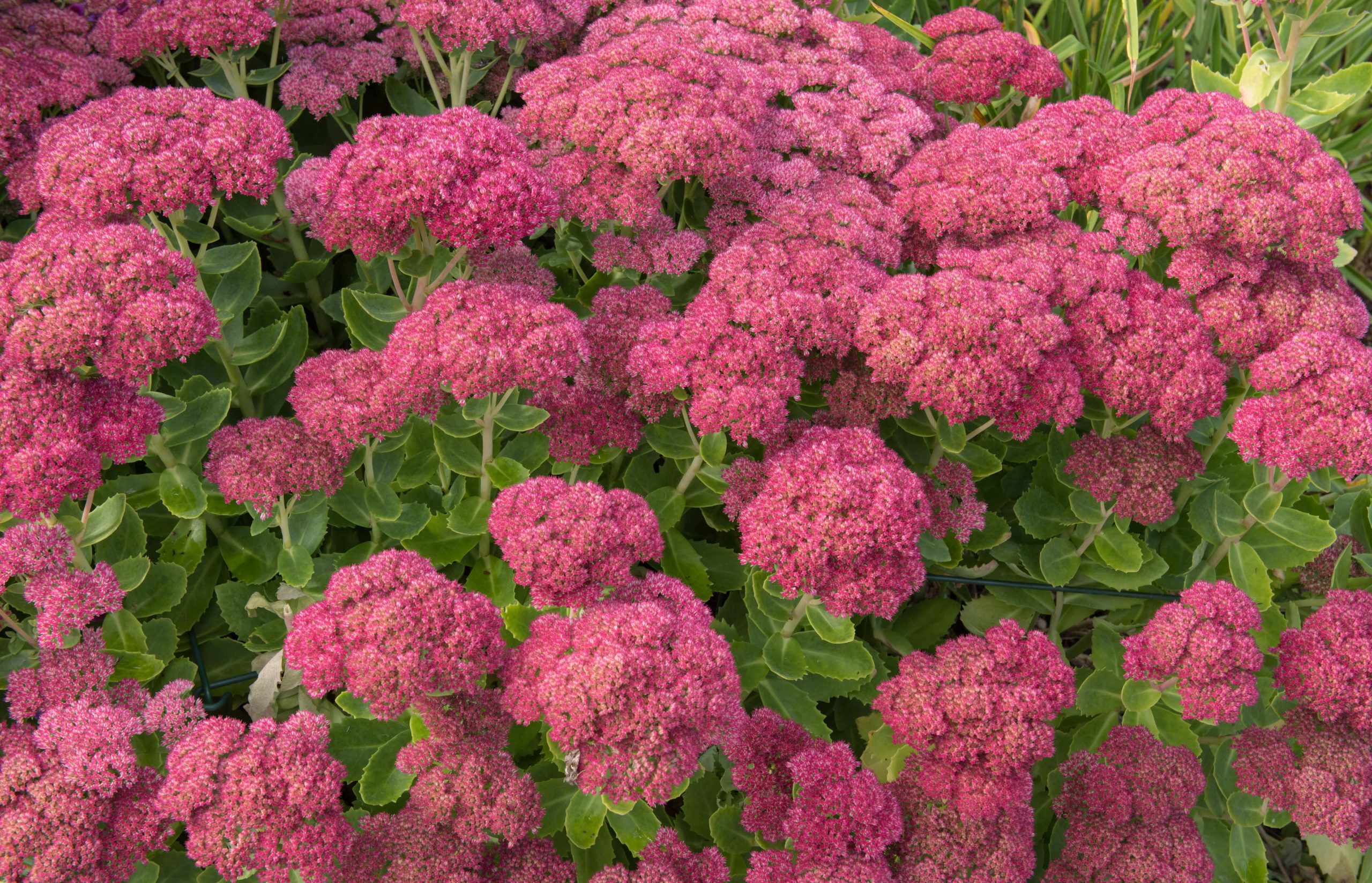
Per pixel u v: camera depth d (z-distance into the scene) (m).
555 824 1.08
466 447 1.15
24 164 1.21
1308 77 1.69
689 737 0.99
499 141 1.12
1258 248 1.18
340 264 1.39
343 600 1.00
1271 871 1.30
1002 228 1.23
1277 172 1.20
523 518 1.04
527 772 1.10
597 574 1.04
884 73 1.41
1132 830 1.08
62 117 1.26
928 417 1.18
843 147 1.30
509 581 1.15
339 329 1.38
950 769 1.05
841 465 1.08
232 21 1.22
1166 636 1.08
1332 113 1.38
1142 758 1.08
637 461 1.23
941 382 1.11
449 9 1.25
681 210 1.34
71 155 1.10
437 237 1.11
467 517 1.15
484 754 1.01
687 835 1.16
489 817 1.00
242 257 1.17
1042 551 1.22
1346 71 1.35
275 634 1.14
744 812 1.07
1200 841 1.08
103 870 0.98
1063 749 1.21
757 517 1.08
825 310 1.15
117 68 1.30
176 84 1.42
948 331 1.12
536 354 1.07
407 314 1.19
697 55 1.23
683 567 1.17
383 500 1.16
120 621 1.11
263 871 0.96
